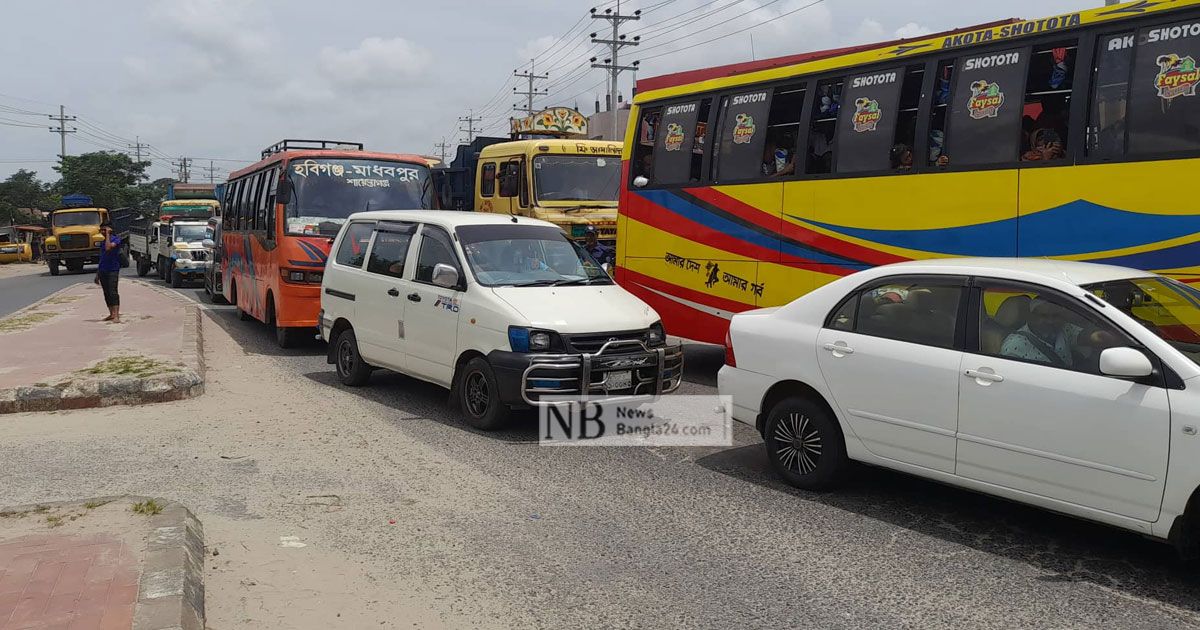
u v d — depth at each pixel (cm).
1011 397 494
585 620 420
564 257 879
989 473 509
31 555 441
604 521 558
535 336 743
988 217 775
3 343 1220
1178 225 660
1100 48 710
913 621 420
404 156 1382
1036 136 750
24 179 8138
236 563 485
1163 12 674
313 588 454
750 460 704
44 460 695
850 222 888
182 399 931
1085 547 516
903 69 849
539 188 1484
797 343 616
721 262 1032
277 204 1288
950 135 805
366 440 760
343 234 1046
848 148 892
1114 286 509
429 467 678
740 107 1011
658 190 1116
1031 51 755
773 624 416
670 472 669
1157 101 674
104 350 1145
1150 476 440
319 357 1248
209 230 3023
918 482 644
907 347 553
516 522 555
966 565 488
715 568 483
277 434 782
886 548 514
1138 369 436
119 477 649
